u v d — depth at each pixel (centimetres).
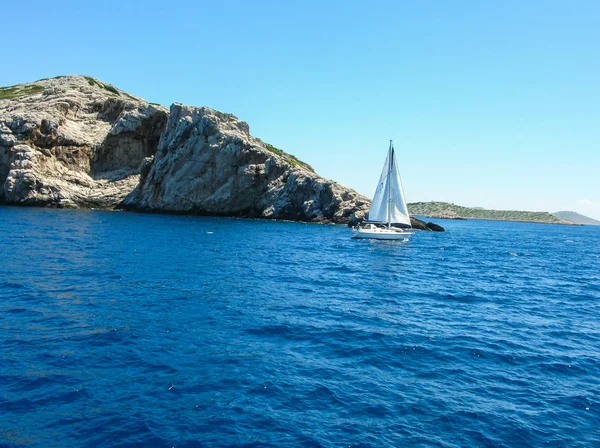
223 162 9244
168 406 1099
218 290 2447
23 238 4144
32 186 8725
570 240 10800
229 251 4259
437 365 1451
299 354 1495
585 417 1133
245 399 1152
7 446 902
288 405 1130
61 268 2809
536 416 1127
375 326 1869
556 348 1686
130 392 1162
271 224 8344
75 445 922
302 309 2117
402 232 6631
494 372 1413
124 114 10025
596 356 1608
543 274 3953
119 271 2833
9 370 1249
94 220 6775
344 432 1014
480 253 5719
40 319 1725
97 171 9906
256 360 1419
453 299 2570
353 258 4334
